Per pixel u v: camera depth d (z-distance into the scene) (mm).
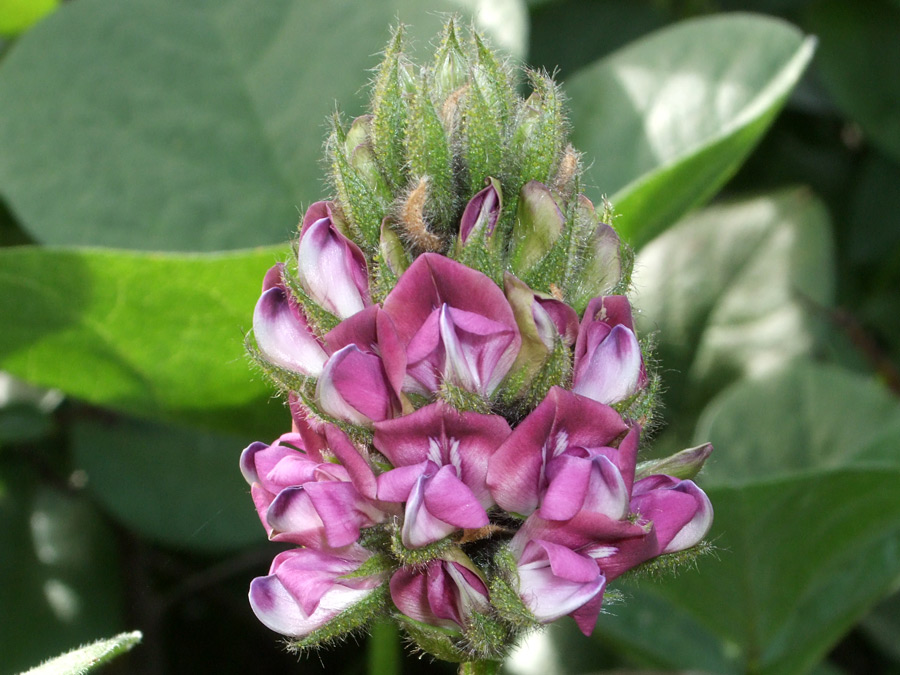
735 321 376
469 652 197
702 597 289
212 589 383
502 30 329
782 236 382
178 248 323
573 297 198
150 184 327
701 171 282
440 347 190
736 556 275
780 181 471
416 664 359
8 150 321
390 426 188
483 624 192
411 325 190
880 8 437
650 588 290
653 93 344
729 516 265
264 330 197
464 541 194
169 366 270
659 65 347
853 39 437
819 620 299
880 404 336
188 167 331
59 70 332
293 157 337
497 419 188
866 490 259
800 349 367
